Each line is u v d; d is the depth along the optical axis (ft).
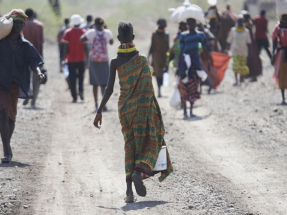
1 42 93.40
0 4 368.48
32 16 149.89
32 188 80.53
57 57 286.66
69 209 71.67
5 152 95.45
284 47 144.97
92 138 117.50
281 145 105.81
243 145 107.55
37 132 123.34
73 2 524.93
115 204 73.92
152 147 72.49
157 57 169.48
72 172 90.48
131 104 72.49
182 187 81.15
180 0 474.08
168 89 190.49
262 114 135.95
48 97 175.01
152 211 70.08
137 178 70.74
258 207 71.82
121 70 72.69
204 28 163.22
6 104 93.91
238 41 184.34
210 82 169.78
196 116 138.92
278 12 144.56
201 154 101.81
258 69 191.72
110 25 381.40
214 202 73.82
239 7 426.92
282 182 83.20
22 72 94.94
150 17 437.17
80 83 167.22
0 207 71.61
